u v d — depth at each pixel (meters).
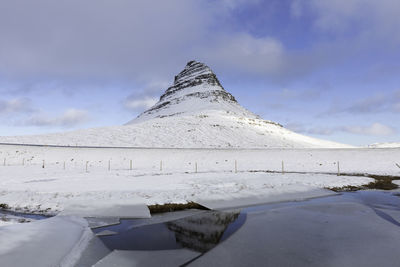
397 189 21.14
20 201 13.91
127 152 48.34
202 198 15.34
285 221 11.71
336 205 15.05
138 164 41.34
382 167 36.78
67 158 43.97
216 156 46.66
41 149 48.31
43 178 22.34
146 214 12.31
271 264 7.27
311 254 8.00
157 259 7.58
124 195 15.15
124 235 9.69
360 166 37.81
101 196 14.83
